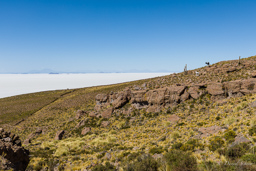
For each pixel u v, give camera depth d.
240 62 58.38
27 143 34.72
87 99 92.88
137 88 65.19
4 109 100.00
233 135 14.66
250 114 19.59
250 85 30.67
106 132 35.84
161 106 38.78
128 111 43.12
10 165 9.99
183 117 30.77
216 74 54.38
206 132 18.59
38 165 15.27
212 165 8.97
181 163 9.52
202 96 35.69
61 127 49.28
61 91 157.75
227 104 29.19
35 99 125.81
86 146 25.61
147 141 22.34
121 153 17.80
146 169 10.23
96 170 13.43
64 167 15.79
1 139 11.85
